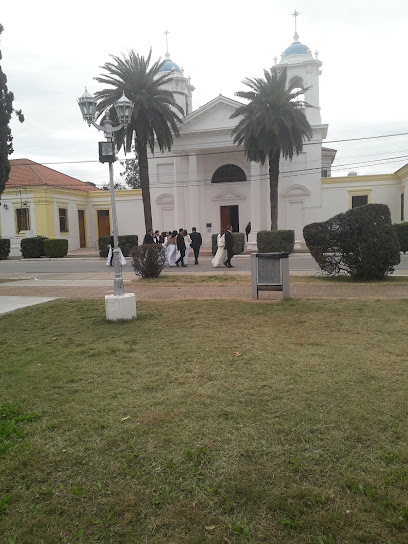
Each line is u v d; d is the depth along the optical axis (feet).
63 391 15.01
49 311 28.73
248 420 12.23
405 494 8.91
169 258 62.18
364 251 37.11
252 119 78.28
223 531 8.29
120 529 8.48
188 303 29.14
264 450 10.71
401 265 54.44
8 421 12.64
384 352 17.51
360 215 37.70
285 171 107.96
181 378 15.61
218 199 113.09
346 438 11.07
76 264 76.33
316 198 107.76
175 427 12.02
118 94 79.56
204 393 14.17
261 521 8.48
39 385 15.58
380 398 13.20
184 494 9.32
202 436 11.48
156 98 83.05
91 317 26.53
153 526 8.52
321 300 28.66
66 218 115.14
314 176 107.34
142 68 80.69
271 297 30.78
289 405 13.00
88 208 123.95
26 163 121.19
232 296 32.14
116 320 24.94
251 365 16.62
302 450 10.64
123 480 9.88
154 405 13.51
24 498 9.46
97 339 21.54
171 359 17.81
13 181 110.52
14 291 39.68
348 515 8.45
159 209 117.08
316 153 106.73
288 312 25.38
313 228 39.50
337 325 22.11
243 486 9.36
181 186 111.45
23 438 11.82
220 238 58.13
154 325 23.75
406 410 12.34
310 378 15.02
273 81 80.43
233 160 111.86
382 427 11.50
